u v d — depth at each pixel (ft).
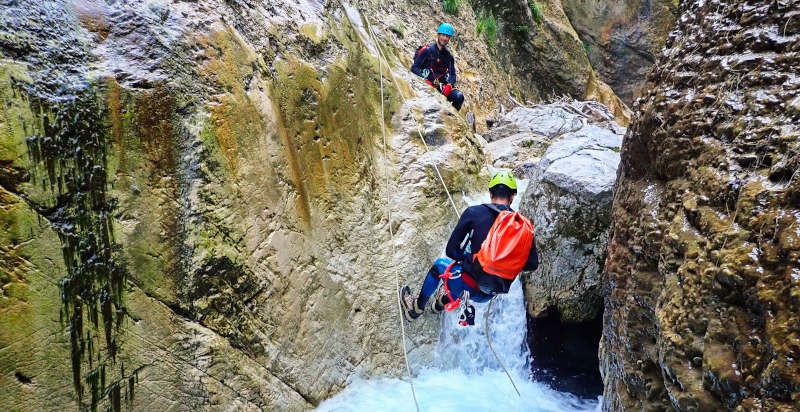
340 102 15.43
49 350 8.57
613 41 58.54
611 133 18.88
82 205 8.98
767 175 7.02
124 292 9.55
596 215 15.49
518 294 17.60
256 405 11.64
